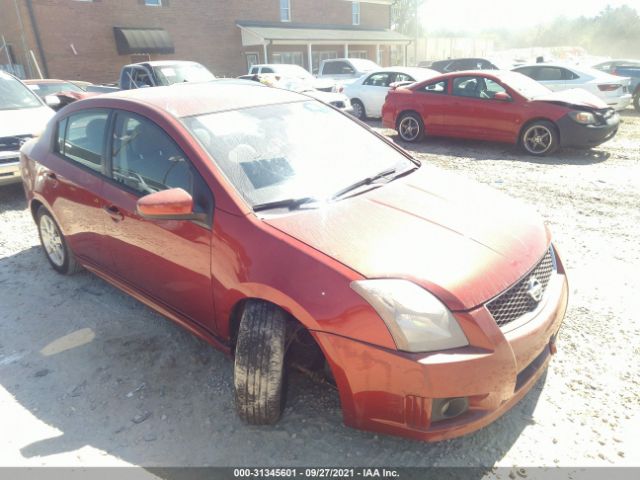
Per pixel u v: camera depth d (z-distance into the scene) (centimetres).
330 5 3203
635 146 934
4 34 2361
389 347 211
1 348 344
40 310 391
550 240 286
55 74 2172
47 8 2106
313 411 273
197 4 2577
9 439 260
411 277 220
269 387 243
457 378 208
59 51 2169
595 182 691
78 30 2206
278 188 281
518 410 270
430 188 304
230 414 273
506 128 903
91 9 2223
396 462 240
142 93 352
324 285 224
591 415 263
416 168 343
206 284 271
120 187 327
